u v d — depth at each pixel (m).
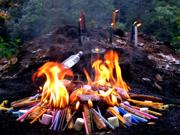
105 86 3.93
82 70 4.68
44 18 7.15
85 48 5.16
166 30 8.10
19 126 3.50
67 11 7.30
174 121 3.65
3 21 7.77
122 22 8.34
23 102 3.92
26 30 7.24
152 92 4.50
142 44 6.03
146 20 8.27
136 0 8.55
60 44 5.45
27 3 7.96
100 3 7.51
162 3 8.77
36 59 5.29
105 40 5.63
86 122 3.42
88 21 7.15
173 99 4.29
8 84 4.65
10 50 6.70
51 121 3.55
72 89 3.77
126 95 3.95
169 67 5.35
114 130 3.43
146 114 3.71
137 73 4.92
